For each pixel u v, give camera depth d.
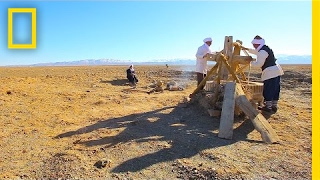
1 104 10.05
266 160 5.53
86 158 5.76
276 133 7.01
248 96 8.25
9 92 11.85
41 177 5.10
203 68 9.95
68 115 9.11
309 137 6.71
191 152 5.95
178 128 7.46
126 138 6.79
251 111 7.28
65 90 13.91
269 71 8.27
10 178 5.05
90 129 7.61
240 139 6.64
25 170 5.35
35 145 6.55
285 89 14.58
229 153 5.85
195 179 4.94
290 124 7.65
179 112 8.90
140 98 11.73
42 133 7.38
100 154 5.95
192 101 9.55
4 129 7.63
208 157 5.68
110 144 6.48
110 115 9.00
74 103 10.87
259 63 8.21
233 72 8.30
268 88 8.39
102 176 5.08
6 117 8.70
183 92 13.70
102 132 7.28
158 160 5.62
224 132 6.78
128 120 8.37
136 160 5.64
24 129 7.66
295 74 21.08
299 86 15.49
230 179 4.86
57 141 6.81
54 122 8.34
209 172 5.05
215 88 8.77
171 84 15.34
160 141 6.55
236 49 9.03
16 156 5.96
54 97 11.80
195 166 5.30
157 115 8.70
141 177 5.03
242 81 9.07
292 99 11.22
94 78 19.86
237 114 7.92
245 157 5.66
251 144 6.34
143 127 7.60
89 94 12.84
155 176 5.06
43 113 9.28
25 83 15.23
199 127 7.52
